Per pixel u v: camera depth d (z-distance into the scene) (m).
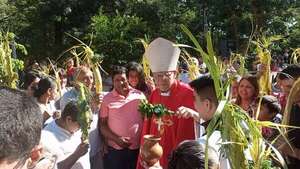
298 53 6.38
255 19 29.09
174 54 5.11
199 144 2.62
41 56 31.50
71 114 4.20
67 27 32.16
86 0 31.58
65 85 8.67
